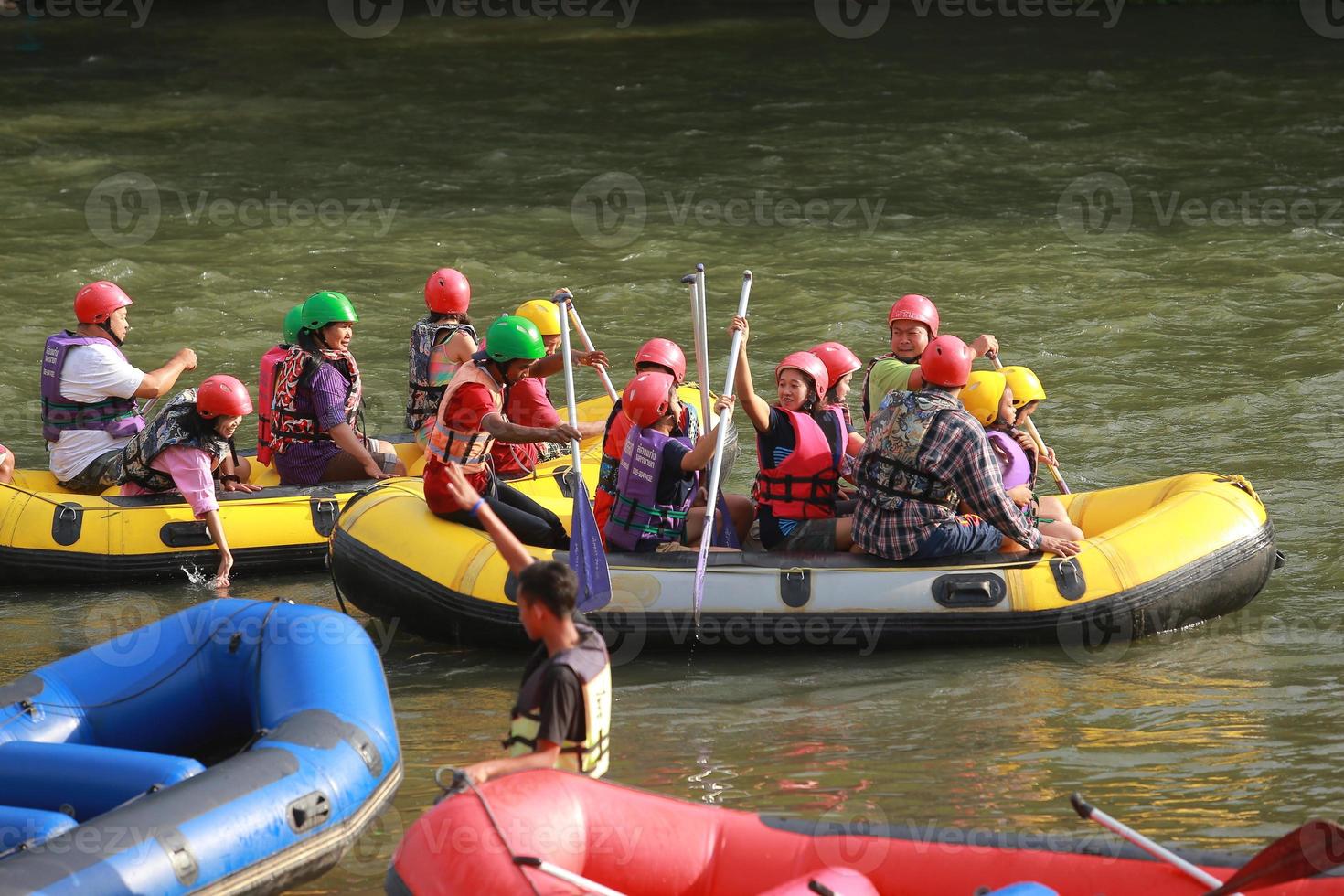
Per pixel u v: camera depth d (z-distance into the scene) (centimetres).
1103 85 8219
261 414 2933
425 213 6006
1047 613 2277
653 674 2248
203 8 11962
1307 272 4822
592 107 8119
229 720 1973
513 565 1612
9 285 4922
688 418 2419
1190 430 3434
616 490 2381
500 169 6800
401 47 10081
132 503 2695
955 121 7512
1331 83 7981
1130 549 2325
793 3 11569
